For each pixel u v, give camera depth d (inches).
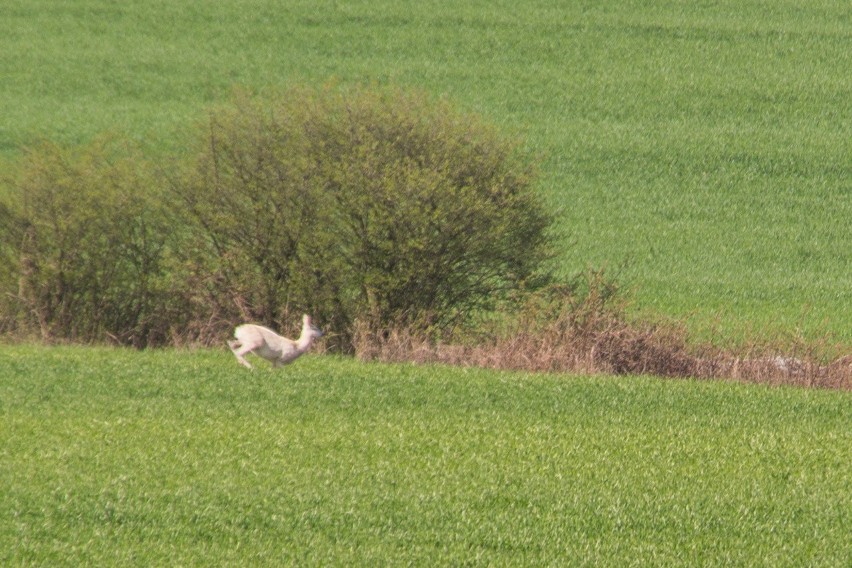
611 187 4274.1
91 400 1860.2
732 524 1375.5
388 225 2388.0
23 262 2511.1
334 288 2444.6
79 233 2527.1
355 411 1861.5
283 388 1977.1
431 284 2427.4
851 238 3912.4
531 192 2524.6
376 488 1462.8
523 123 4697.3
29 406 1817.2
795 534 1352.1
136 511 1348.4
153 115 4734.3
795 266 3676.2
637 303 3038.9
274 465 1542.8
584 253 3732.8
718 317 2819.9
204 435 1672.0
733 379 2277.3
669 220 4030.5
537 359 2273.6
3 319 2546.8
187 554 1229.7
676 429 1817.2
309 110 2492.6
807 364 2305.6
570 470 1572.3
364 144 2417.6
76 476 1465.3
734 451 1695.4
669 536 1333.7
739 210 4111.7
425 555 1245.1
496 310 2432.3
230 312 2488.9
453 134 2475.4
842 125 4719.5
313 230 2434.8
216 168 2484.0
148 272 2532.0
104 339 2527.1
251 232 2466.8
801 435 1804.9
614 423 1849.2
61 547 1239.5
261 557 1226.6
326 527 1325.0
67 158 2556.6
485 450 1654.8
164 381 2001.7
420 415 1849.2
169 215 2529.5
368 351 2335.1
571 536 1322.6
